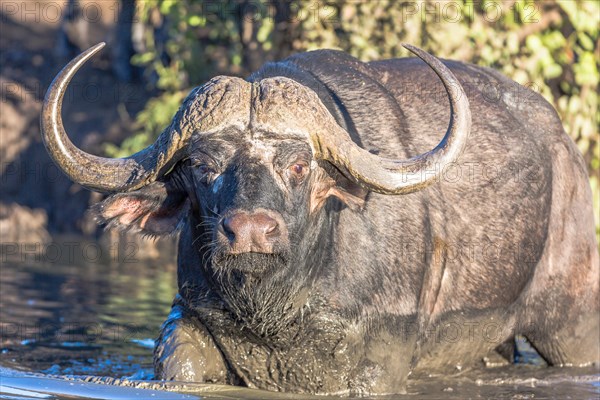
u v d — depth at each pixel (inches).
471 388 925.8
